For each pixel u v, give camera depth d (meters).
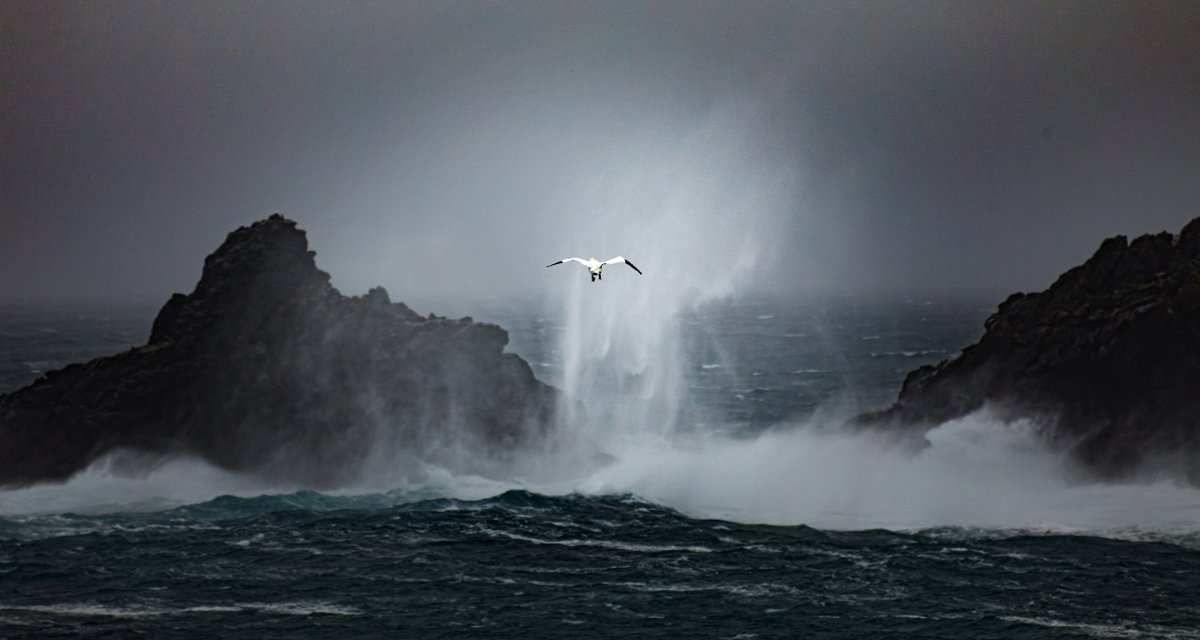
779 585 122.75
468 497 171.88
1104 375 181.88
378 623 111.06
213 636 107.25
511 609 115.31
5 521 148.75
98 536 141.12
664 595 119.75
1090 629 108.75
